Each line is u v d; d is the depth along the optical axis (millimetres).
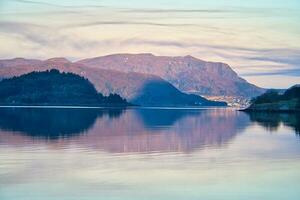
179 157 36688
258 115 144750
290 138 54688
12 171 29297
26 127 72812
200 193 23734
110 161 34219
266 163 33188
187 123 91062
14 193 23344
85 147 43531
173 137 55906
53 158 35531
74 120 100312
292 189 24609
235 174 28781
